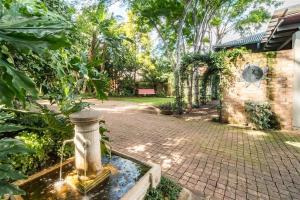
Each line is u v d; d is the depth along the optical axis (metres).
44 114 1.64
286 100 6.46
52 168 2.65
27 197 2.09
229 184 3.16
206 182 3.21
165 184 2.78
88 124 2.25
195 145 4.98
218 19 14.09
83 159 2.29
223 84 7.55
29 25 0.86
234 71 7.26
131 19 14.16
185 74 9.24
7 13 0.88
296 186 3.14
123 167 2.79
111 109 10.87
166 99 16.62
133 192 2.12
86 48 2.77
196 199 2.75
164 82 20.27
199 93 12.19
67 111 1.83
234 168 3.72
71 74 2.31
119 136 5.70
